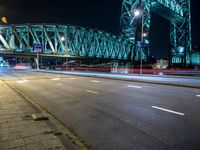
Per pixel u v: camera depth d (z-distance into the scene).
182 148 4.69
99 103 9.98
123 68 45.16
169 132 5.68
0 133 5.39
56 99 11.66
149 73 36.72
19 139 4.97
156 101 10.02
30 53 85.25
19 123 6.32
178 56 98.62
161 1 86.44
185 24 100.19
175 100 10.16
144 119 6.98
